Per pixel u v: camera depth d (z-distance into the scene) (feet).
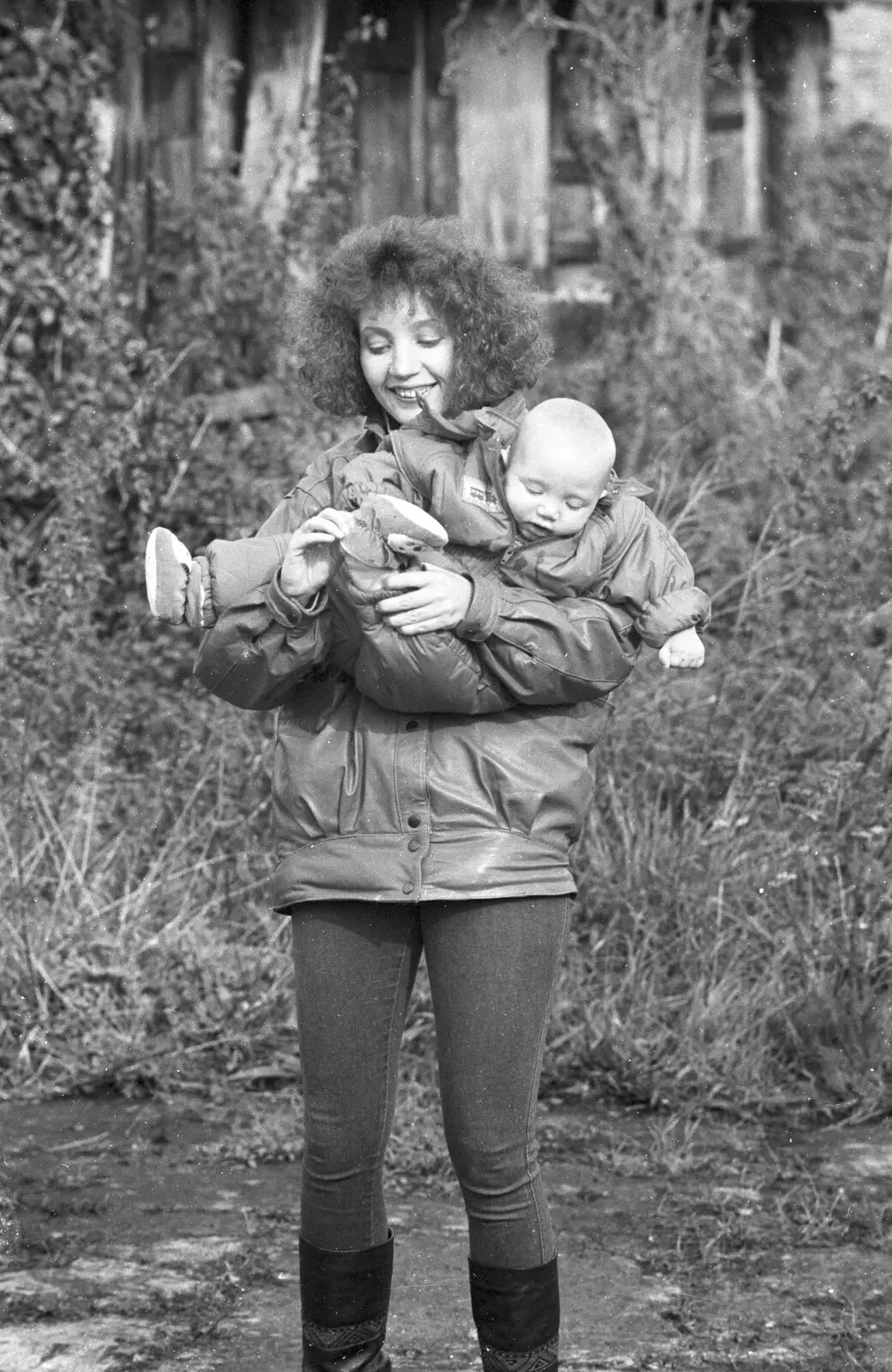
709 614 13.73
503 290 14.24
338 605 13.10
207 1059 25.67
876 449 36.40
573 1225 20.52
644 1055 25.75
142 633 33.19
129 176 42.50
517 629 12.94
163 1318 17.78
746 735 30.17
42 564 32.73
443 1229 20.40
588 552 13.25
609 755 29.99
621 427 42.55
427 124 47.34
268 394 40.34
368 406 15.15
